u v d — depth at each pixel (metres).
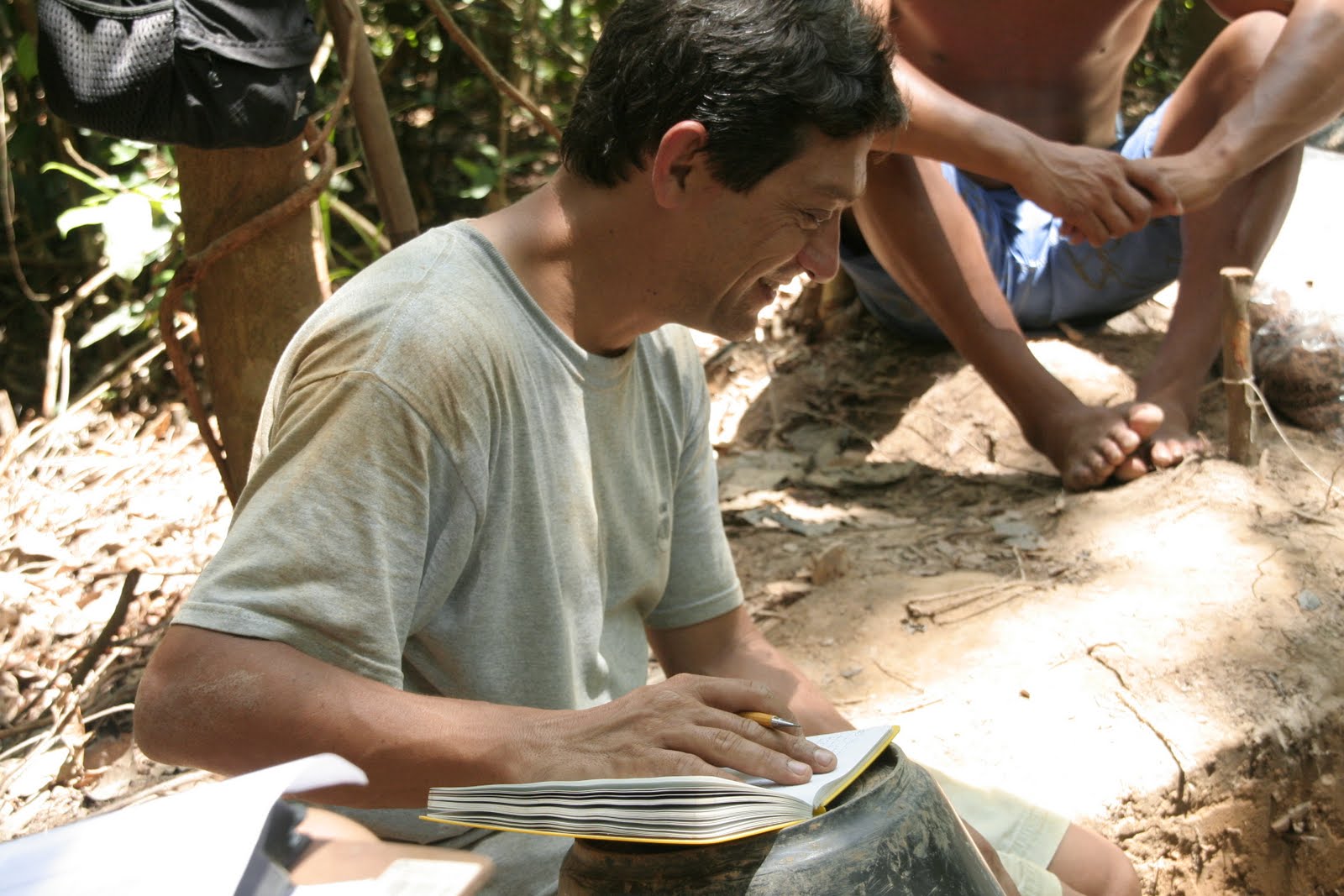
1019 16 3.10
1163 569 2.72
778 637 2.63
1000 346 3.11
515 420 1.51
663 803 1.24
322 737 1.34
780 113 1.46
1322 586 2.66
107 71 2.08
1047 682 2.41
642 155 1.51
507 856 1.57
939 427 3.41
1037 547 2.85
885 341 3.75
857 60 1.48
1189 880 2.27
